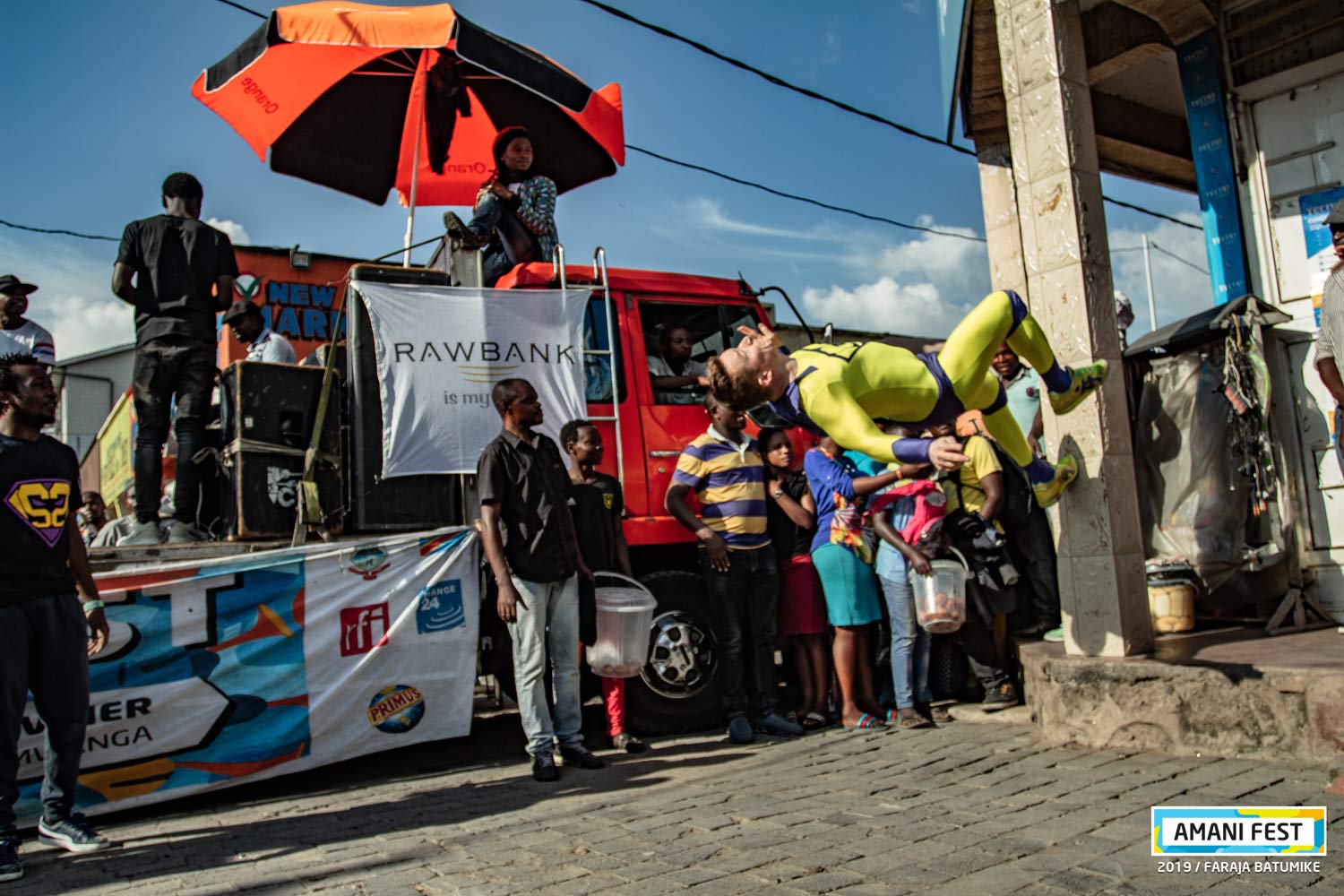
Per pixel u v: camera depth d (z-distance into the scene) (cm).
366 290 557
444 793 483
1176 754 457
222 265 592
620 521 589
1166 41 674
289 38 603
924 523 567
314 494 532
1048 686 508
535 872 333
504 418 531
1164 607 562
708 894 299
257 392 537
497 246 673
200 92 688
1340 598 564
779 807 405
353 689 521
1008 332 428
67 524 418
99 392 1928
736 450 609
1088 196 522
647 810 416
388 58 726
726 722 627
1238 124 641
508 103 786
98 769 458
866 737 565
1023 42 542
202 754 481
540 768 501
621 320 634
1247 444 561
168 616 481
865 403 393
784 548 639
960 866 314
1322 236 600
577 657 536
